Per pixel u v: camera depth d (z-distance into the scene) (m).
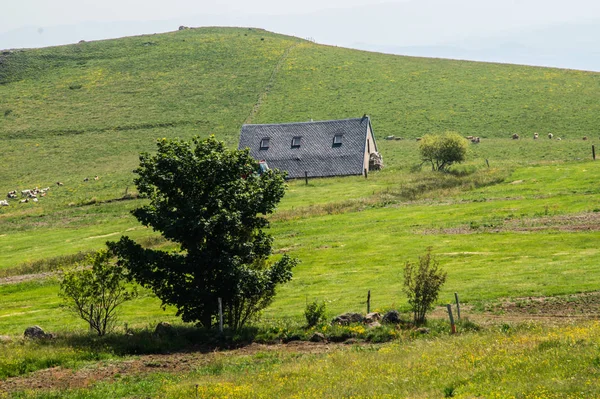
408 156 137.38
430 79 196.75
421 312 39.91
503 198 83.00
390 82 195.75
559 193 81.75
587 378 21.81
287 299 50.00
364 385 24.67
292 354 34.41
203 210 39.97
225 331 40.28
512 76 195.25
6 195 132.25
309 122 135.75
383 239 68.31
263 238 43.19
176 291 40.94
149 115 184.62
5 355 34.59
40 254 79.69
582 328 30.77
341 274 56.69
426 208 82.56
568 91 178.38
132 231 88.94
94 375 32.31
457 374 24.70
